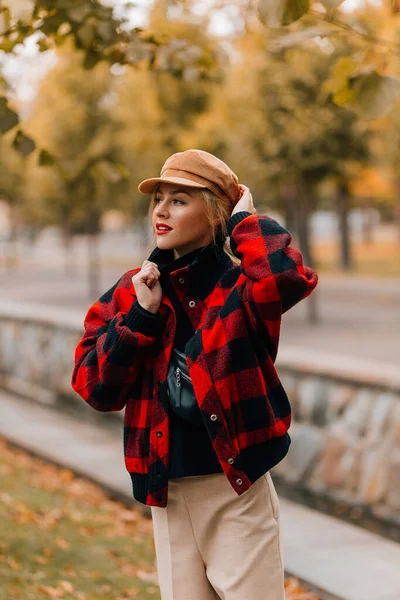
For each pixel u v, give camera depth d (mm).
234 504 2309
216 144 18516
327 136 14219
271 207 32156
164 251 2441
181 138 18578
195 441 2299
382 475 5641
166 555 2391
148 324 2307
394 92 2510
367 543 4805
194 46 4137
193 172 2314
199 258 2314
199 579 2383
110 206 22438
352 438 5898
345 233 32062
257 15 2586
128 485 6355
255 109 14117
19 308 11867
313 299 16703
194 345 2254
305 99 13711
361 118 2535
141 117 18188
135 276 2326
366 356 12234
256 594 2293
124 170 4719
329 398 6094
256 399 2252
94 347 2424
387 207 56250
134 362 2318
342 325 16219
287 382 6438
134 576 4344
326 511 5973
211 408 2217
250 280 2242
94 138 19062
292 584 4258
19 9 3330
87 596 3883
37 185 22562
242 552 2297
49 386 10555
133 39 3934
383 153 17875
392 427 5559
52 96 18891
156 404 2309
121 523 5660
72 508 5828
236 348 2240
